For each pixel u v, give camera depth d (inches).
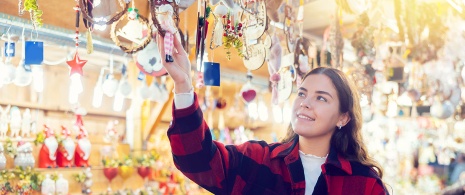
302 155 67.7
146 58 79.4
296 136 69.8
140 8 82.0
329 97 65.7
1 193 148.4
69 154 169.9
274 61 102.7
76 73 90.2
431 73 148.2
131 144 198.7
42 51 75.4
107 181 185.3
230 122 253.9
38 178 158.6
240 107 245.0
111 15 71.1
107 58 176.4
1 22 100.8
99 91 146.3
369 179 66.4
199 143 60.0
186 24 87.9
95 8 68.1
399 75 164.7
